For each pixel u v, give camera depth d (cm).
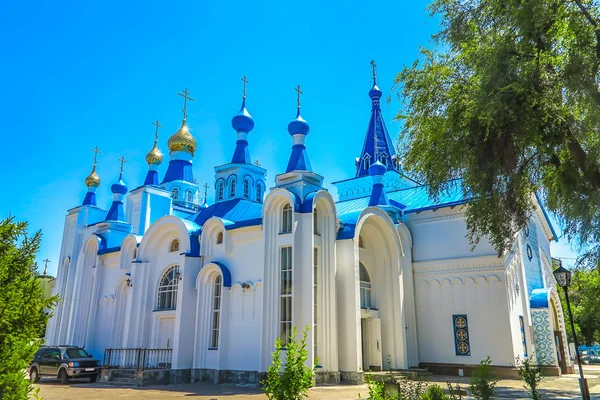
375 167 2795
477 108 1209
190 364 2330
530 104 1193
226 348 2258
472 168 1355
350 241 2234
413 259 2750
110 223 3219
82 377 2323
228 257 2398
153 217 3284
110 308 2933
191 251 2483
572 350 4072
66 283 3369
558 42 1230
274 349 2039
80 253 3225
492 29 1322
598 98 1149
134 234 2933
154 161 3606
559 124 1204
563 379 2412
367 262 2570
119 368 2339
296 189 2245
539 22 1173
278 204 2231
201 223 2872
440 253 2677
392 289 2520
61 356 2362
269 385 829
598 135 1185
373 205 2716
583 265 1352
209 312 2347
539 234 3197
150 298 2642
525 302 2628
